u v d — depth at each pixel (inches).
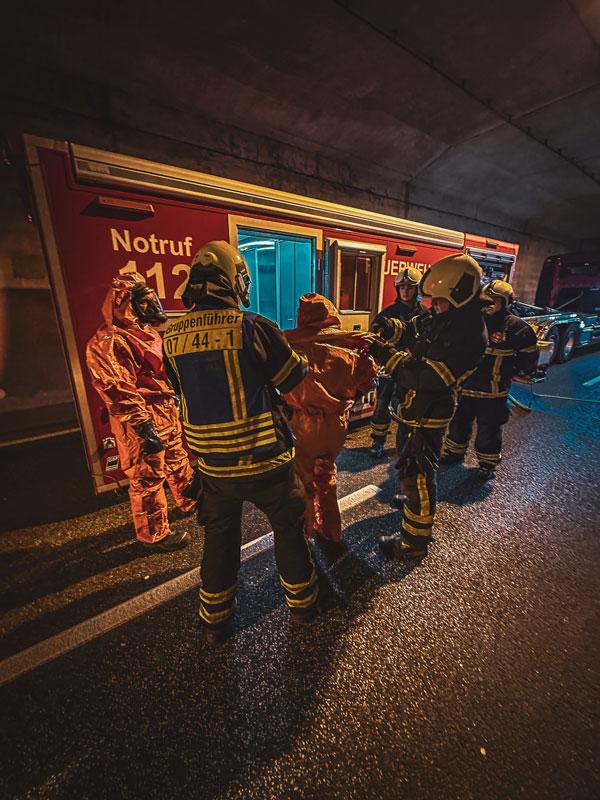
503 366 120.8
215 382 55.7
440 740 54.9
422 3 196.5
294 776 51.0
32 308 192.1
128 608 80.0
